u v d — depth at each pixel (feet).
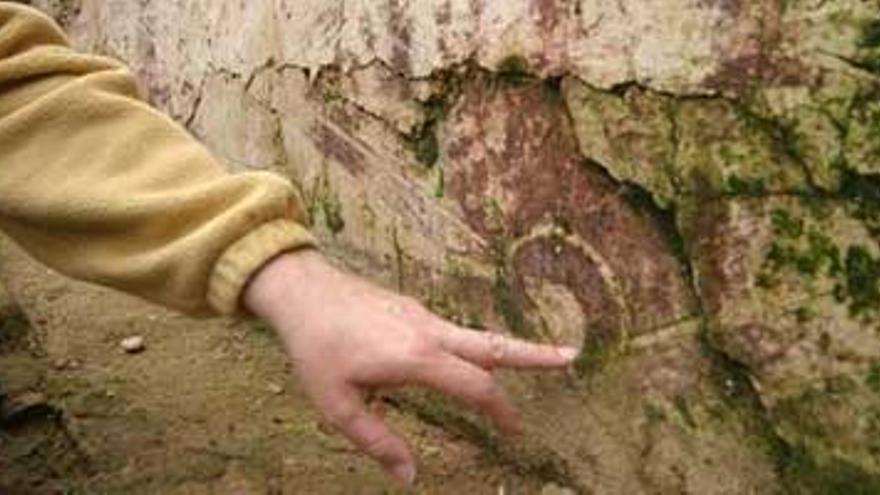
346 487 3.40
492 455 3.50
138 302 4.68
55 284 4.93
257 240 2.35
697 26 2.65
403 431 3.67
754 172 2.65
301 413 3.78
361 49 3.63
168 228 2.42
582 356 3.13
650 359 2.97
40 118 2.54
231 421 3.74
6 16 2.67
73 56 2.65
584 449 3.20
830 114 2.49
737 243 2.72
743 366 2.77
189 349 4.25
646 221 2.90
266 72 4.27
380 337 2.32
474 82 3.23
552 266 3.15
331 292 2.36
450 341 2.40
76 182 2.48
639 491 3.07
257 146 4.48
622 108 2.85
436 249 3.52
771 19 2.53
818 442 2.68
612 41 2.82
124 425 3.72
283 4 4.04
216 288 2.37
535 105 3.08
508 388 3.37
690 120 2.73
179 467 3.50
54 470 3.55
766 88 2.57
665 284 2.90
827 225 2.56
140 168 2.50
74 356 4.20
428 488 3.39
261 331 4.35
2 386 3.93
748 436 2.82
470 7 3.18
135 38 5.87
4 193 2.52
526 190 3.17
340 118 3.83
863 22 2.40
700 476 2.94
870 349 2.55
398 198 3.63
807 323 2.64
